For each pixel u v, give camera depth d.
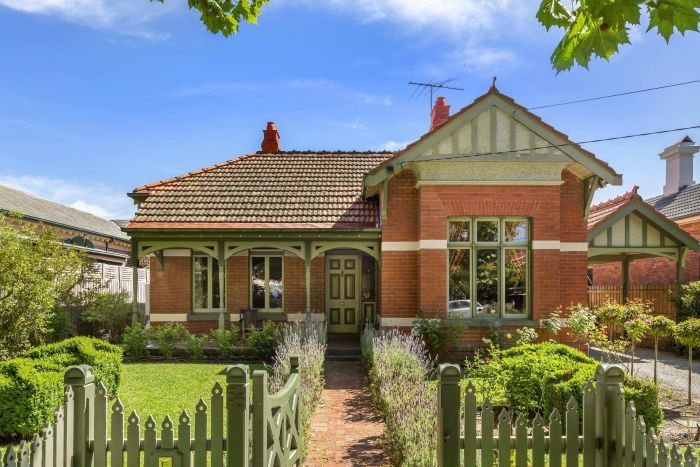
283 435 4.59
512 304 11.58
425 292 11.38
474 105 11.17
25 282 9.59
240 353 11.91
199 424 3.69
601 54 2.71
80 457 3.66
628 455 3.53
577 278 11.81
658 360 12.56
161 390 8.56
